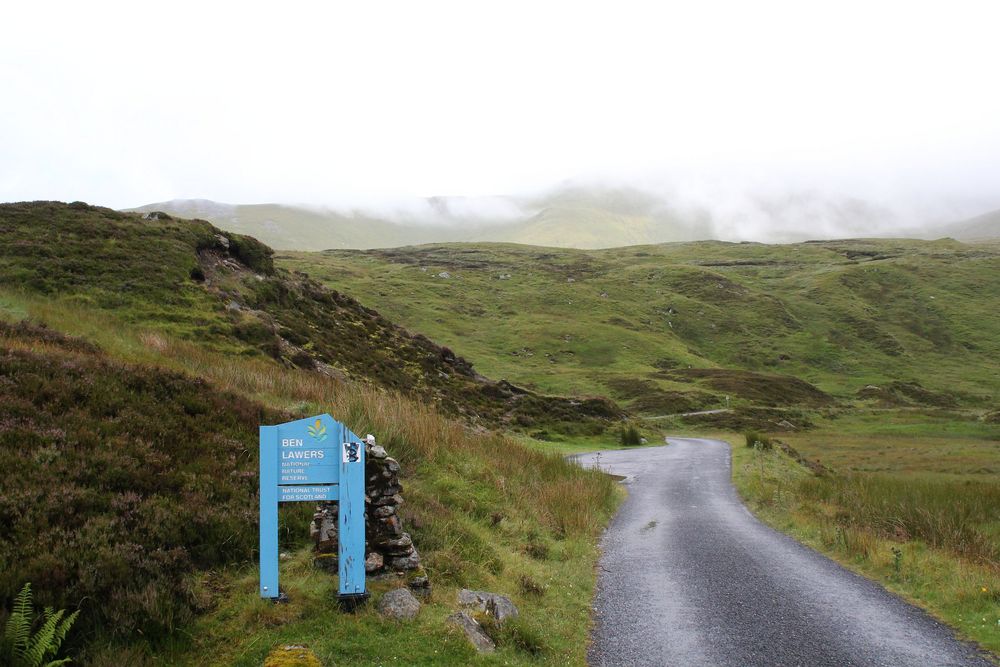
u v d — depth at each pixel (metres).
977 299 168.25
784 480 24.84
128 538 6.55
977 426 68.56
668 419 68.38
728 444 45.78
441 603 7.21
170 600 5.79
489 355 104.25
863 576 10.96
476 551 9.52
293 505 8.80
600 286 162.12
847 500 18.00
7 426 8.12
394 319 115.56
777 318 155.12
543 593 9.00
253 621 6.00
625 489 23.05
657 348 117.06
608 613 8.91
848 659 7.22
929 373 130.50
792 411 76.25
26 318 18.20
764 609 9.06
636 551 13.01
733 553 12.79
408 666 5.78
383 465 7.83
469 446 16.25
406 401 18.61
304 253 176.88
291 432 6.54
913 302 168.00
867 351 142.50
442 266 176.25
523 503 13.71
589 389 85.56
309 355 29.66
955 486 22.31
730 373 98.50
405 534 7.85
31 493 6.71
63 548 5.97
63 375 10.07
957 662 7.13
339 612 6.43
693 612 8.92
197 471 8.73
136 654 5.14
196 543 7.23
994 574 10.19
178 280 30.47
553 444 39.59
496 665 6.18
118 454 8.29
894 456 43.44
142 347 19.27
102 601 5.56
